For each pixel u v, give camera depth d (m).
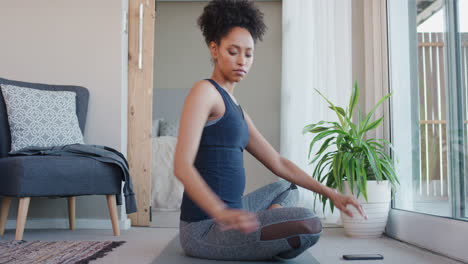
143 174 3.55
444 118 2.20
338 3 3.61
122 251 2.26
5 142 3.06
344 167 2.73
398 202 2.96
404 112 2.81
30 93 3.14
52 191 2.69
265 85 6.31
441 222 2.19
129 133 3.59
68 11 3.51
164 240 2.69
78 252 2.19
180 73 6.42
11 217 3.40
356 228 2.80
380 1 3.32
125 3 3.57
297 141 4.14
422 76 2.49
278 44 6.32
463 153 2.01
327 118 3.64
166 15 6.47
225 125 1.63
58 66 3.48
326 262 2.01
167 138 5.02
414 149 2.63
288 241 1.70
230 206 1.65
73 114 3.22
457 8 2.04
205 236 1.79
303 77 4.07
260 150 1.77
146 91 3.61
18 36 3.49
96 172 2.81
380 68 3.31
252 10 1.57
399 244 2.55
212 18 1.57
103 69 3.47
